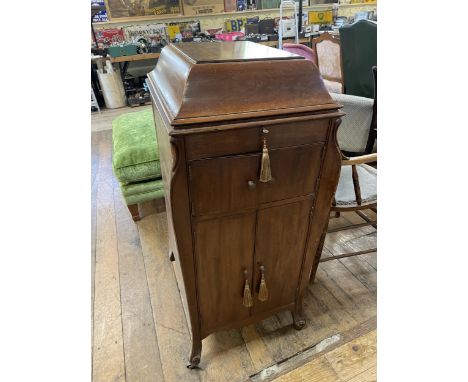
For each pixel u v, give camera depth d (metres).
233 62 0.70
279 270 1.03
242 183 0.77
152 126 1.95
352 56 2.04
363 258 1.59
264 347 1.18
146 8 3.93
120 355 1.16
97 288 1.46
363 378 1.07
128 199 1.80
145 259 1.63
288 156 0.78
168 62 0.89
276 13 4.61
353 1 5.07
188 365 1.11
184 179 0.71
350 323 1.27
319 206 0.92
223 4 4.26
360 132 1.75
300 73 0.74
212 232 0.84
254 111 0.69
